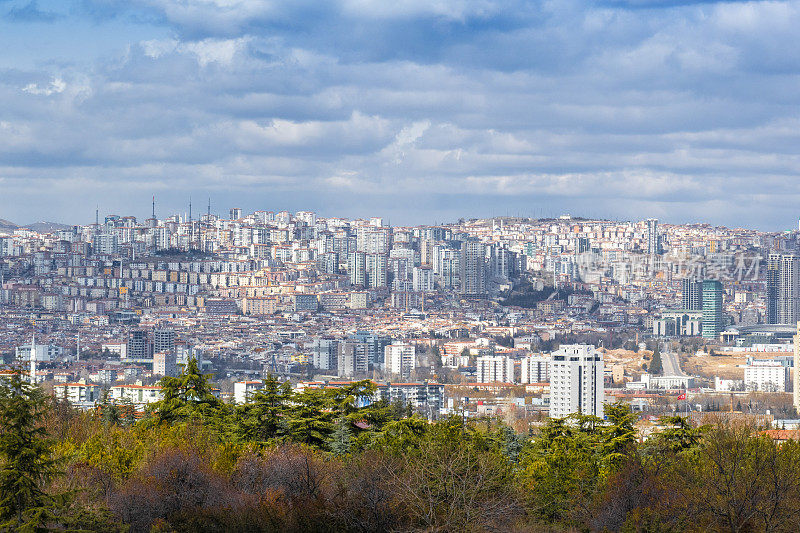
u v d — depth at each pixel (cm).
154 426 17575
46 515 11519
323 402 17738
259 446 16475
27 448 11506
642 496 13012
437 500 11844
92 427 18000
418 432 16688
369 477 12394
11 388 11744
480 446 14938
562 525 13275
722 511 12206
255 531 12119
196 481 13525
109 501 13050
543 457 16288
